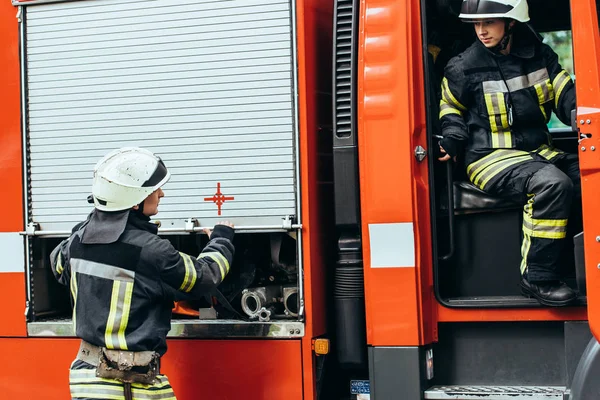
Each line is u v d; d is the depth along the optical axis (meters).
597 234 3.43
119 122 4.37
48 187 4.48
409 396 3.93
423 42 4.08
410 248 3.95
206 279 3.84
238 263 4.46
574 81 3.78
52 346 4.47
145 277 3.79
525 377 3.99
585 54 3.49
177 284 3.80
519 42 4.07
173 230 4.28
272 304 4.36
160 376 3.86
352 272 4.19
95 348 3.77
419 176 4.05
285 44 4.18
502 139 4.09
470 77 4.10
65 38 4.46
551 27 5.28
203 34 4.27
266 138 4.19
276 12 4.19
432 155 4.08
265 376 4.20
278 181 4.17
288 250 4.39
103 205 3.83
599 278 3.42
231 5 4.23
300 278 4.16
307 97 4.18
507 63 4.06
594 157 3.43
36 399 4.48
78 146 4.43
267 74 4.19
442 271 4.21
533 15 5.12
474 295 4.17
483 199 4.11
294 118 4.16
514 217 4.13
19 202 4.52
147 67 4.34
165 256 3.78
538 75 4.06
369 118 4.02
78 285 3.82
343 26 4.16
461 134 4.07
